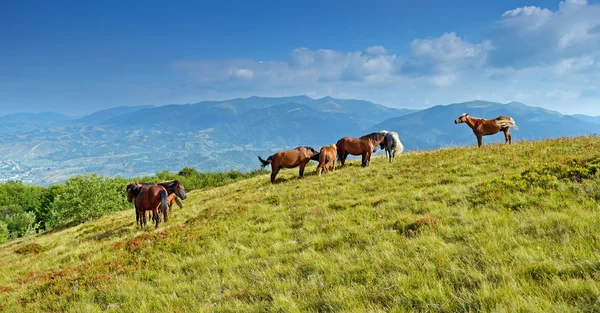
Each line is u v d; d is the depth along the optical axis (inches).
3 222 1946.4
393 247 284.4
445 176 534.9
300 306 219.0
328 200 544.4
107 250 506.3
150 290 312.8
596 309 147.6
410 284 213.6
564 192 335.6
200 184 2561.5
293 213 504.4
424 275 221.6
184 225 584.1
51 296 351.3
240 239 424.5
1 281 482.0
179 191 684.7
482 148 727.1
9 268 586.2
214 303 255.1
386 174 661.9
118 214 1196.5
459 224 313.6
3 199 2458.2
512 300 168.1
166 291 306.0
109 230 755.4
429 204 398.0
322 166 803.4
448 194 428.8
